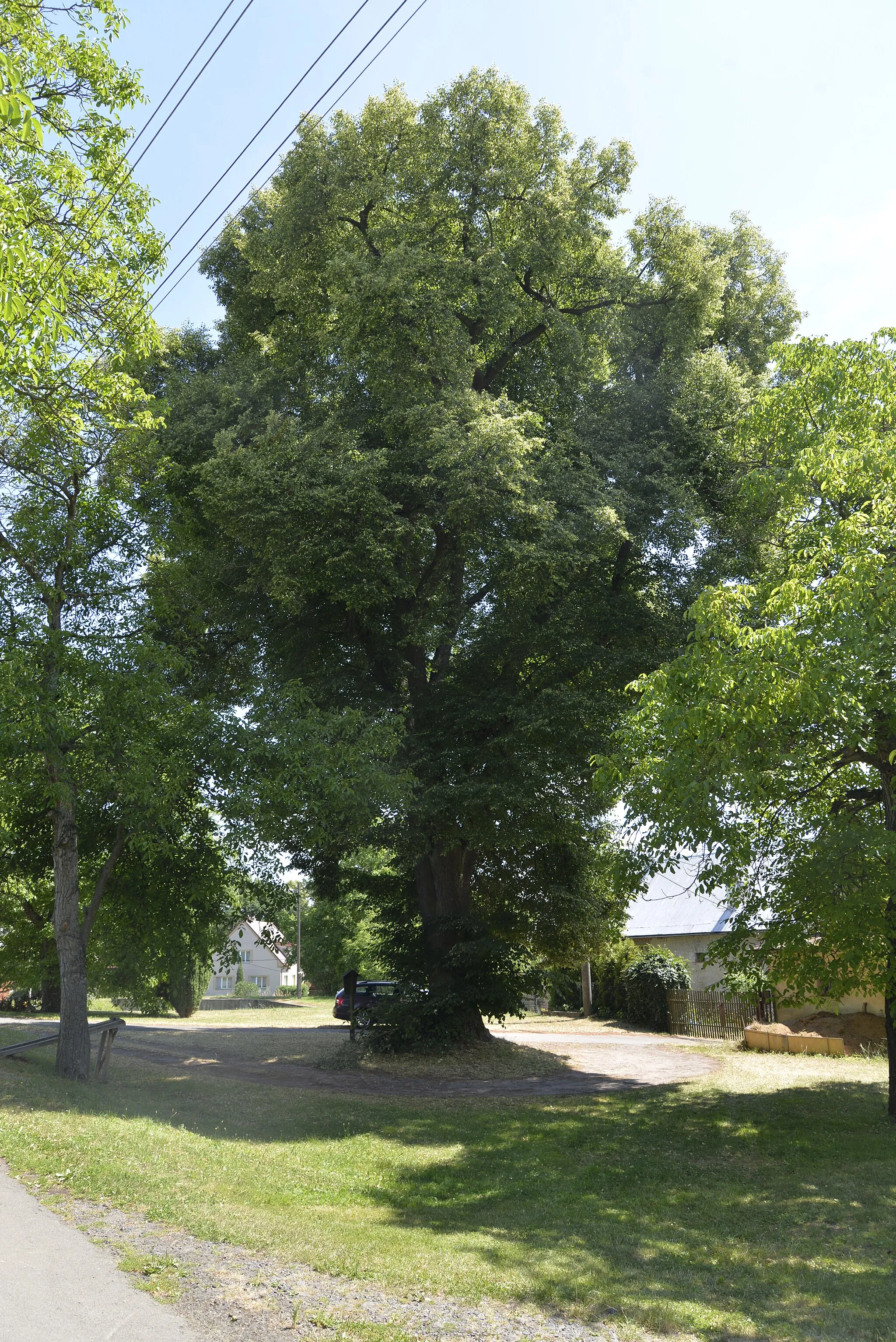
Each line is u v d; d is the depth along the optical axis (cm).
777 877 1329
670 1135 1301
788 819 1333
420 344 1773
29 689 1280
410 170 1944
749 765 1111
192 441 1864
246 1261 626
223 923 1714
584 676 1869
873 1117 1395
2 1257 584
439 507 1748
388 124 1975
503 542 1664
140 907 1658
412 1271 649
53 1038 1533
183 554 1661
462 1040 2141
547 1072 1969
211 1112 1377
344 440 1708
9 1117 1025
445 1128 1359
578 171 2048
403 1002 2106
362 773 1567
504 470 1572
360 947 5494
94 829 1652
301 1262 642
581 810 2011
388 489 1762
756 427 1484
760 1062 2130
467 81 1933
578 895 2258
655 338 2102
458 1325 548
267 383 1944
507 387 2150
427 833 1905
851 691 1077
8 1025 2878
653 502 1741
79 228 1214
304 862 2188
